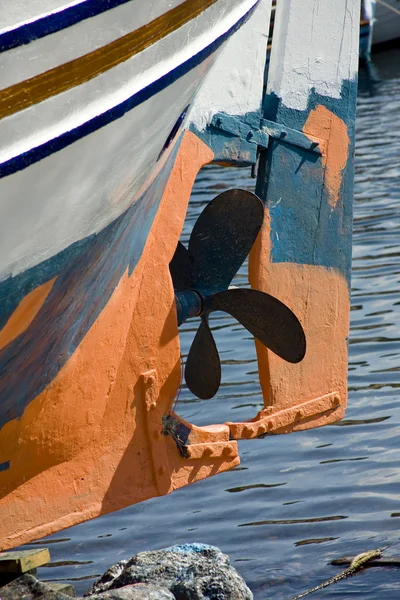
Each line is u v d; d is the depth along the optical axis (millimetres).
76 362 20844
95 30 16312
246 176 81750
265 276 25969
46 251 17609
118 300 21578
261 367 25984
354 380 36562
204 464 24516
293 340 24188
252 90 25172
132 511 28656
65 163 16703
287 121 26203
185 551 22078
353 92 27781
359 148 86125
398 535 25438
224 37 19922
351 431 32281
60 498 21656
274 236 26078
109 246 19516
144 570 21219
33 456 20891
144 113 17906
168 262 23328
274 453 31391
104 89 16875
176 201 23516
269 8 25281
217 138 24469
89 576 25109
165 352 23375
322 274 27391
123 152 17922
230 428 25062
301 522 26734
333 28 27094
